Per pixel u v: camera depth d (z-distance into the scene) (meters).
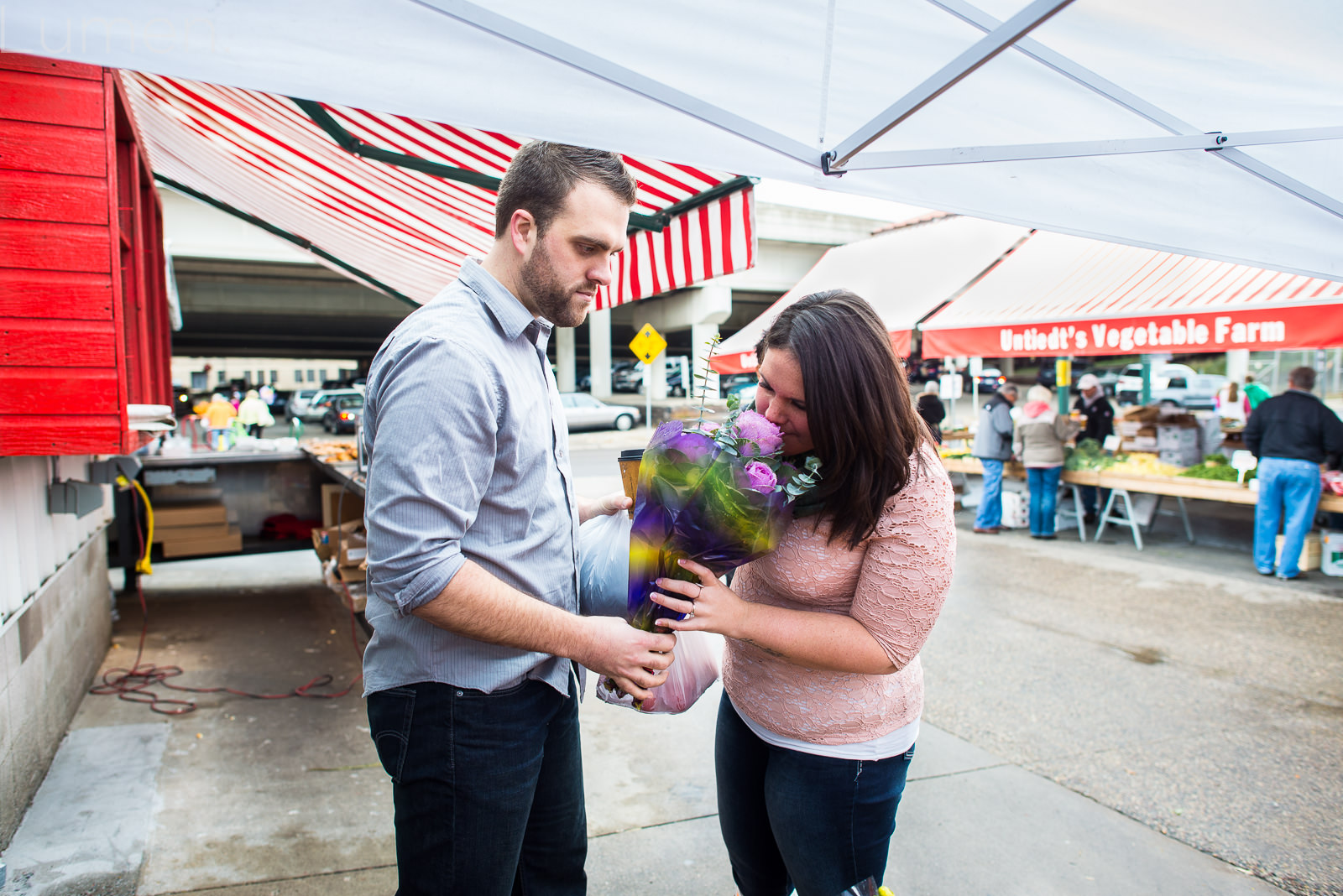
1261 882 2.39
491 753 1.36
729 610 1.34
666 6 1.17
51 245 2.24
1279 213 1.96
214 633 4.71
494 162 3.00
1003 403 7.93
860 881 1.48
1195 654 4.36
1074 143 1.61
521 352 1.43
